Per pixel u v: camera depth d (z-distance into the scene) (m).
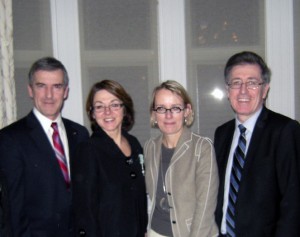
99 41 2.45
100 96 1.70
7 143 1.66
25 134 1.72
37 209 1.68
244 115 1.66
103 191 1.62
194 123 2.49
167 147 1.78
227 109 2.48
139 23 2.45
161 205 1.70
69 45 2.42
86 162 1.61
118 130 1.78
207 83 2.48
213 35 2.46
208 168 1.62
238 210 1.57
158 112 1.70
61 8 2.41
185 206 1.62
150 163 1.78
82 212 1.57
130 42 2.46
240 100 1.61
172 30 2.45
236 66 1.62
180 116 1.69
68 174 1.81
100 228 1.61
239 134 1.71
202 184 1.60
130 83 2.47
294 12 2.45
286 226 1.46
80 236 1.55
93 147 1.64
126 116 1.82
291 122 1.55
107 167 1.65
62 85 1.81
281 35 2.46
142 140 2.49
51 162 1.72
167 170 1.68
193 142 1.69
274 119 1.60
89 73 2.46
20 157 1.67
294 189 1.47
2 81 2.20
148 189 1.78
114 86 1.72
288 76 2.47
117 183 1.64
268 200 1.53
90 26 2.44
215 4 2.45
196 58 2.47
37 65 1.77
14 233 1.60
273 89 2.47
